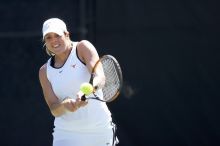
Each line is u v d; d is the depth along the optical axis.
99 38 24.09
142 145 23.89
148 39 23.78
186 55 23.62
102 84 13.63
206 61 23.53
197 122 23.61
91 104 13.97
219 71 23.45
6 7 24.75
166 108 23.73
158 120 23.78
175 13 23.69
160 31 23.73
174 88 23.69
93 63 13.76
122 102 23.94
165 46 23.69
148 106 23.80
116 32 24.00
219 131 23.48
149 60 23.78
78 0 24.27
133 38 23.88
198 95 23.58
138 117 23.88
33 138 24.70
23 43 24.64
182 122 23.67
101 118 14.15
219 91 23.47
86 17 24.22
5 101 24.80
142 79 23.84
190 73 23.61
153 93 23.78
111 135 14.46
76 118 14.04
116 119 23.98
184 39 23.64
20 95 24.69
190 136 23.62
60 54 13.90
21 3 24.67
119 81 13.87
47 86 14.24
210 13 23.48
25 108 24.70
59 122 14.33
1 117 24.84
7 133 24.83
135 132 23.89
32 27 24.62
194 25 23.58
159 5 23.75
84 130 14.16
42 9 24.56
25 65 24.66
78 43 14.00
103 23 24.09
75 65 13.88
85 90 13.05
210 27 23.50
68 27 24.28
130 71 23.89
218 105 23.45
